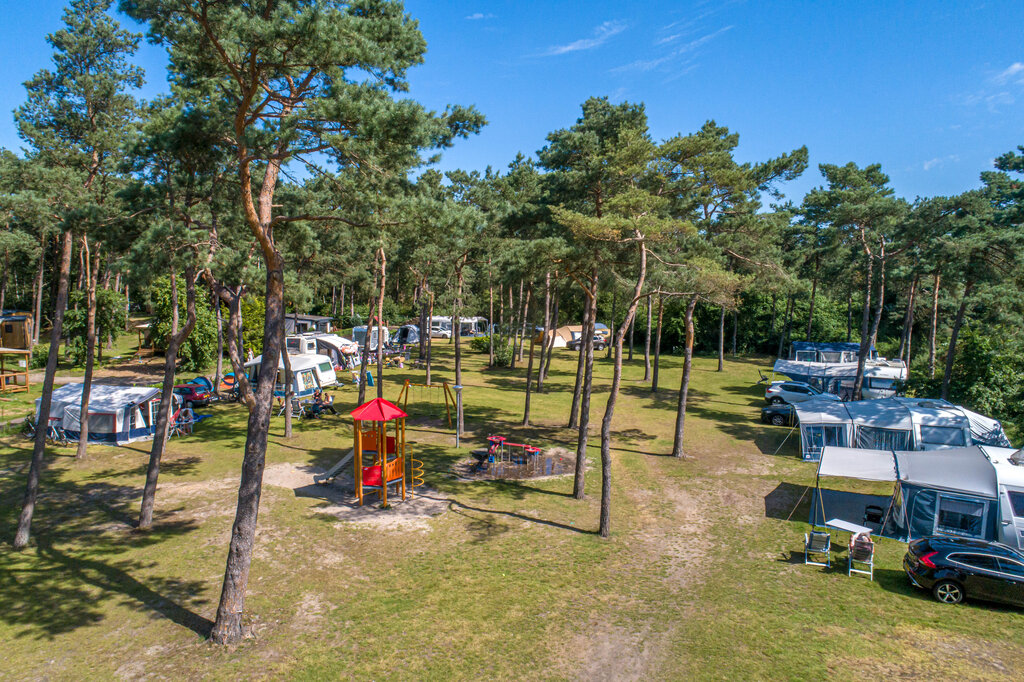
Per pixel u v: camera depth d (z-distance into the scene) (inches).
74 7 697.0
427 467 848.9
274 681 373.4
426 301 1487.5
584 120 940.0
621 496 745.0
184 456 871.1
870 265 1305.4
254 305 1654.8
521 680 378.6
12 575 506.6
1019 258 970.7
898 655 407.5
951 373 1159.6
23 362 1609.3
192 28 453.1
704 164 849.5
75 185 660.1
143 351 1793.8
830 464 653.3
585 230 641.6
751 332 2322.8
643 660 401.7
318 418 1117.7
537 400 1337.4
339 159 471.5
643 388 1524.4
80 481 759.7
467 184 1154.7
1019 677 382.9
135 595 478.3
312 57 400.5
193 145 517.7
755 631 438.6
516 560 551.5
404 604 469.7
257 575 514.3
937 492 601.0
